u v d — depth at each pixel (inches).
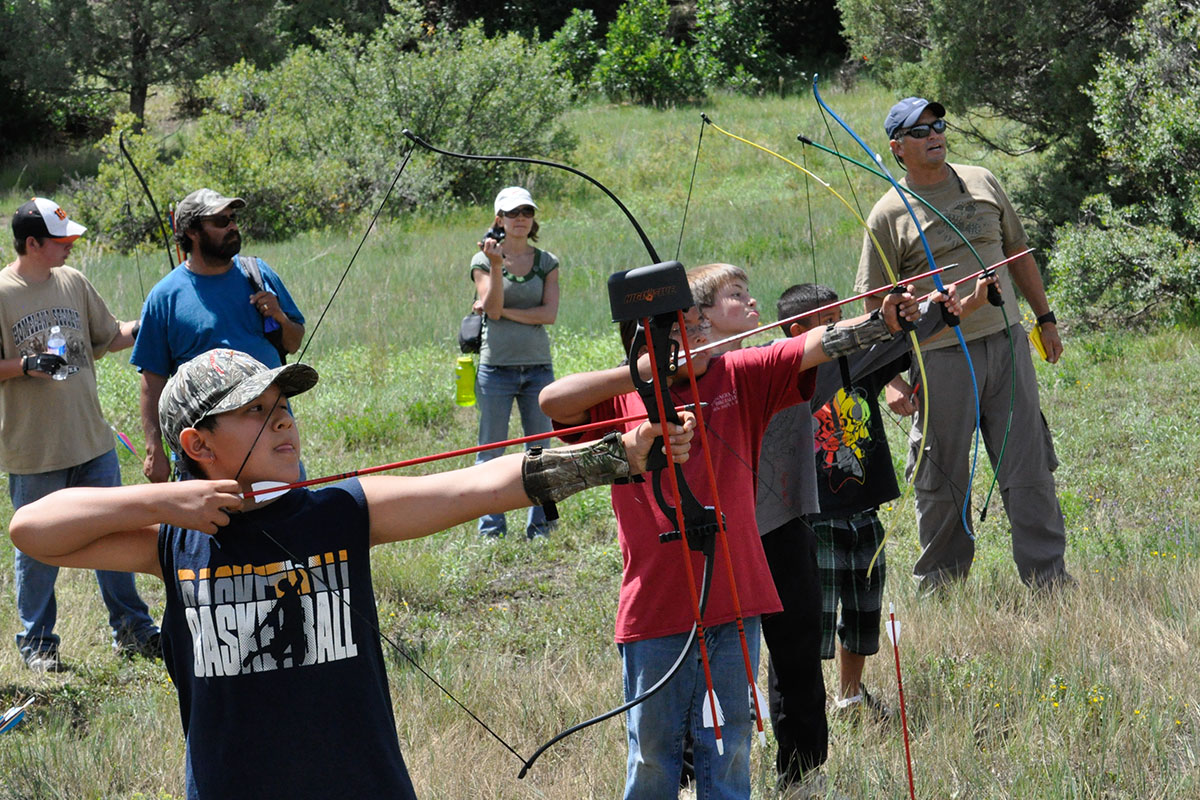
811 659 203.9
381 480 136.4
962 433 306.5
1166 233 600.1
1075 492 393.4
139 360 280.1
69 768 236.1
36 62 1609.3
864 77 1622.8
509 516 422.6
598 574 365.7
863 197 1011.9
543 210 1149.7
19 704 281.0
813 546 205.0
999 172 813.9
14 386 295.1
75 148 1690.5
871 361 185.2
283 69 1337.4
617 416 181.8
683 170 1249.4
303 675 128.6
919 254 306.5
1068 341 592.1
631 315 129.9
